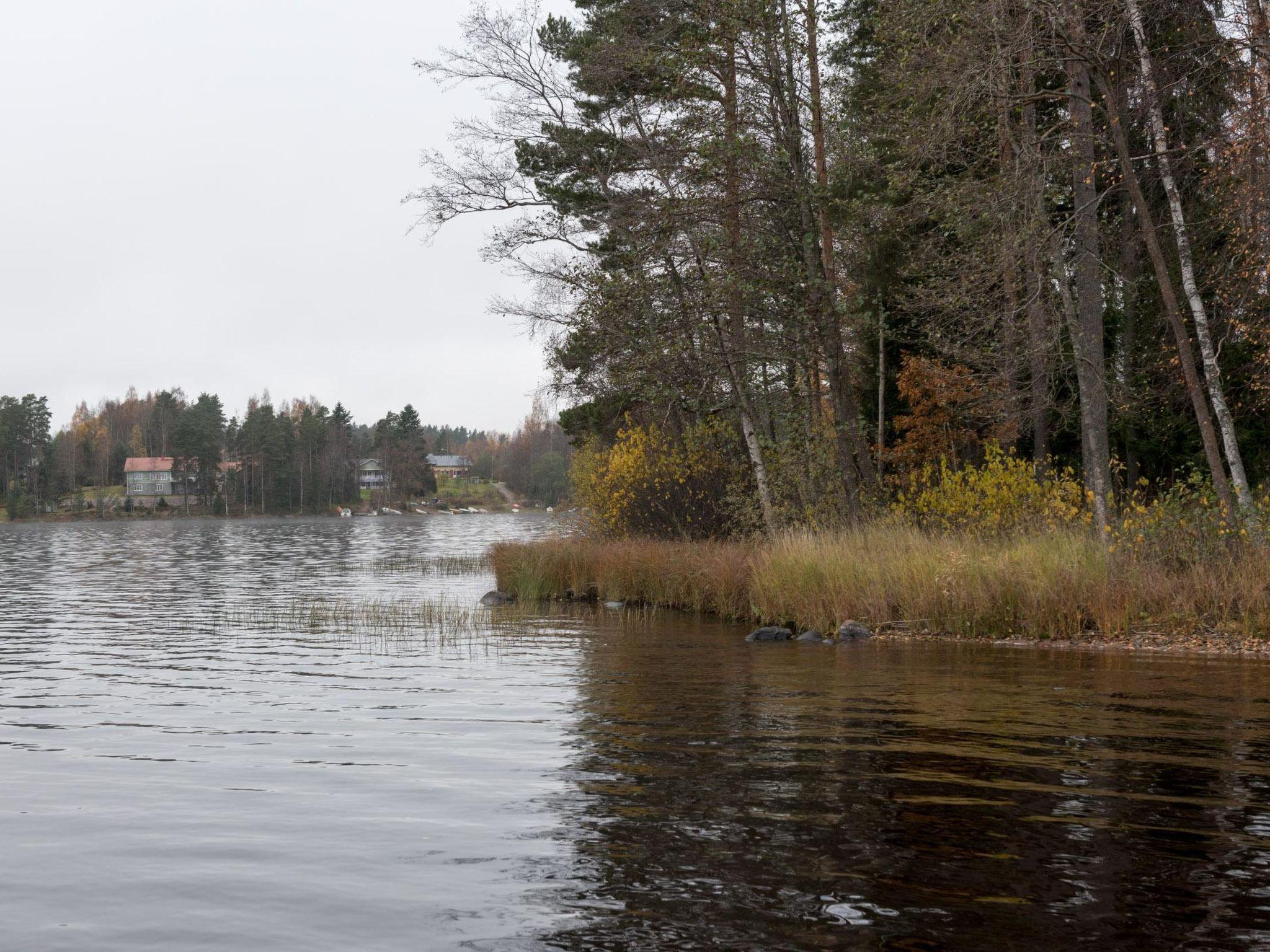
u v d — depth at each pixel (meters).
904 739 7.94
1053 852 5.18
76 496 133.88
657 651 14.01
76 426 179.12
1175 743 7.68
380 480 159.38
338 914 4.52
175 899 4.74
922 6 16.94
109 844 5.57
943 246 22.00
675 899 4.61
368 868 5.12
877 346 28.33
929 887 4.71
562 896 4.68
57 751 7.97
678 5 22.53
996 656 12.91
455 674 12.02
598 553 23.69
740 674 11.64
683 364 22.92
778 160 21.38
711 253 22.05
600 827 5.70
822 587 16.67
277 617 19.58
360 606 21.81
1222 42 16.22
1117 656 12.70
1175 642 13.48
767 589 17.45
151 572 35.22
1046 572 15.02
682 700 9.90
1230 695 9.77
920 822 5.70
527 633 16.34
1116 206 22.38
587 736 8.23
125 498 141.12
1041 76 20.98
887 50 20.33
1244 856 5.09
